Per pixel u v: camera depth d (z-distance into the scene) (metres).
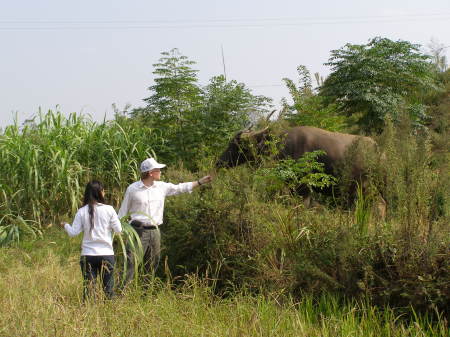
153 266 6.45
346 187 6.47
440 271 5.09
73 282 6.39
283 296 5.63
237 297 5.57
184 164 11.70
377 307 5.20
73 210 9.87
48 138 10.63
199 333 4.52
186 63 12.12
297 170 7.21
